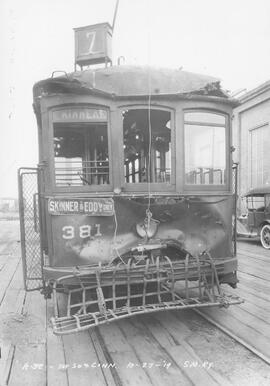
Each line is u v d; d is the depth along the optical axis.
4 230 16.89
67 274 3.72
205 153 4.27
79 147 4.25
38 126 4.76
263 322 4.19
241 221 12.89
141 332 3.97
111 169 3.95
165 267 3.81
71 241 3.83
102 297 3.53
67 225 3.83
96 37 5.09
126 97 3.93
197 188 4.22
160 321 4.30
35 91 4.09
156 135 4.43
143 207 3.93
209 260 4.00
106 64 5.08
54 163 3.97
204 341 3.70
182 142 4.12
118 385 2.86
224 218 4.34
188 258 3.95
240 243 11.66
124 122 4.31
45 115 3.93
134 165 4.43
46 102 3.93
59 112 3.94
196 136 4.21
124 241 3.91
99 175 4.13
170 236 4.06
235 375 2.99
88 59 5.13
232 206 4.46
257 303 4.90
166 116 4.29
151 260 3.91
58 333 3.10
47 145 3.94
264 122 14.20
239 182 15.81
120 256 3.86
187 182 4.18
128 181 4.38
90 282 3.67
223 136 4.38
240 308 4.70
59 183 4.05
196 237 4.18
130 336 3.86
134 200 3.90
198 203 4.14
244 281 6.13
